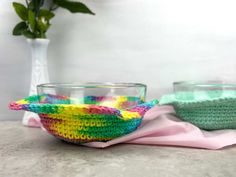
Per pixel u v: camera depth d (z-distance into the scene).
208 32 0.84
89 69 0.88
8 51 0.89
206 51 0.84
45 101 0.66
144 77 0.87
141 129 0.64
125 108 0.67
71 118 0.56
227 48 0.84
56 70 0.89
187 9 0.84
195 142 0.60
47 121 0.59
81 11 0.81
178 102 0.66
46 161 0.52
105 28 0.87
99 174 0.46
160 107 0.77
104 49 0.87
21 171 0.48
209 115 0.66
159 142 0.62
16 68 0.89
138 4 0.85
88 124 0.57
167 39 0.85
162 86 0.86
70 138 0.58
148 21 0.85
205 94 0.70
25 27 0.81
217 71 0.84
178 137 0.62
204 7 0.83
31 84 0.81
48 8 0.87
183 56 0.85
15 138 0.69
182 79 0.86
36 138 0.69
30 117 0.81
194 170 0.48
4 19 0.88
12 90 0.90
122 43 0.87
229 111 0.65
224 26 0.83
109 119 0.57
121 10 0.86
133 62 0.87
